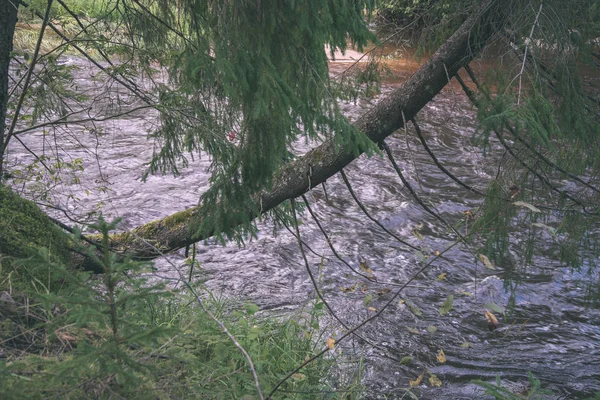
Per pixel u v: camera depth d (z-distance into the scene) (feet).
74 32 14.69
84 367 6.54
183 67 11.28
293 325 16.37
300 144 33.65
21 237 11.57
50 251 11.87
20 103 12.78
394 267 22.44
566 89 11.44
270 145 10.98
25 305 9.00
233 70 9.77
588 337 18.78
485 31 12.27
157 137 14.06
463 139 35.50
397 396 15.51
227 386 9.89
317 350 15.90
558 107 11.76
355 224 25.68
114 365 6.57
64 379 6.48
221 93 12.34
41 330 9.21
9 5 11.87
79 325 6.63
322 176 13.38
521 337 18.57
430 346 17.85
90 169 28.86
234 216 12.02
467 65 12.51
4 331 8.75
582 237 13.79
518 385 16.30
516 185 12.97
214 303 16.28
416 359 17.17
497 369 16.99
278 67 10.45
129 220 24.81
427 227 25.64
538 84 11.00
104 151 30.81
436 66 12.71
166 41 12.87
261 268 21.80
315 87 10.53
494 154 33.68
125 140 32.50
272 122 10.69
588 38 11.68
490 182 13.88
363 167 31.50
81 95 14.14
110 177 28.35
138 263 7.06
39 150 29.71
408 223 25.91
